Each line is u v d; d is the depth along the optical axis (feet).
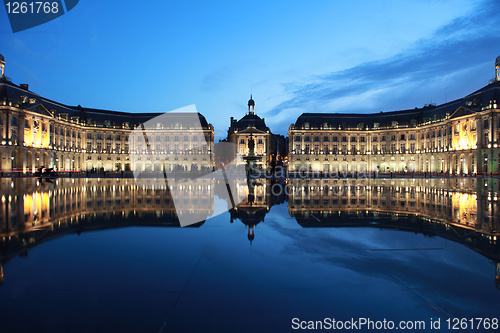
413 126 318.04
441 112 289.33
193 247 25.20
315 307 15.11
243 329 13.03
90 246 25.46
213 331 12.83
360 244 26.25
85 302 15.37
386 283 17.83
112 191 81.30
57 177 179.52
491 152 222.28
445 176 224.94
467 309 14.87
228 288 17.10
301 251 24.03
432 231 31.58
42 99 269.64
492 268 20.26
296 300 15.80
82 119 319.68
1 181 130.11
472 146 241.55
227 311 14.61
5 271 19.56
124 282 17.83
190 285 17.44
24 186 99.55
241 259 22.04
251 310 14.74
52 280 18.06
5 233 30.35
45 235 29.60
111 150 337.31
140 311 14.53
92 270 19.74
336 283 17.85
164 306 15.03
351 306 15.24
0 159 207.51
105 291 16.63
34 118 235.20
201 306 15.08
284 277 18.69
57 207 49.47
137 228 32.86
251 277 18.67
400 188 97.14
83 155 315.99
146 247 25.18
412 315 14.38
